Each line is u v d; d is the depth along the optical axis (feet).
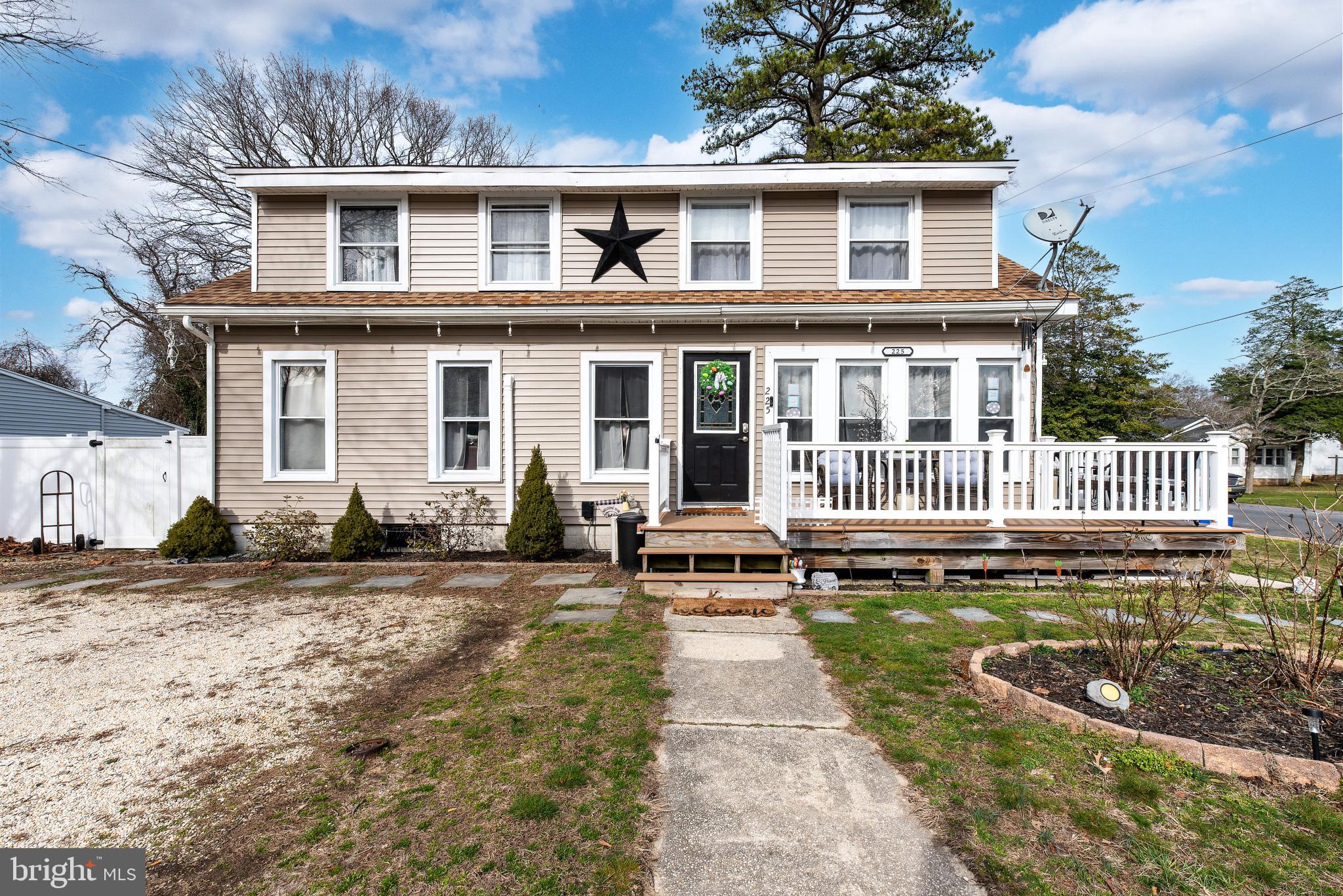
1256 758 10.46
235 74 71.26
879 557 25.20
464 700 13.94
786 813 9.65
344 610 21.74
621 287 32.53
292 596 23.88
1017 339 30.60
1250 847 8.75
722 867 8.50
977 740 11.74
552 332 31.89
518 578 26.35
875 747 11.62
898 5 52.29
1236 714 12.30
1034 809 9.64
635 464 32.19
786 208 32.12
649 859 8.65
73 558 32.14
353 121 78.23
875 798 10.05
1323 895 7.84
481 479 32.01
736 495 31.58
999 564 25.31
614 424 32.22
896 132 51.72
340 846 8.96
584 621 19.77
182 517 33.99
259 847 8.98
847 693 14.07
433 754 11.53
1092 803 9.77
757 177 31.32
